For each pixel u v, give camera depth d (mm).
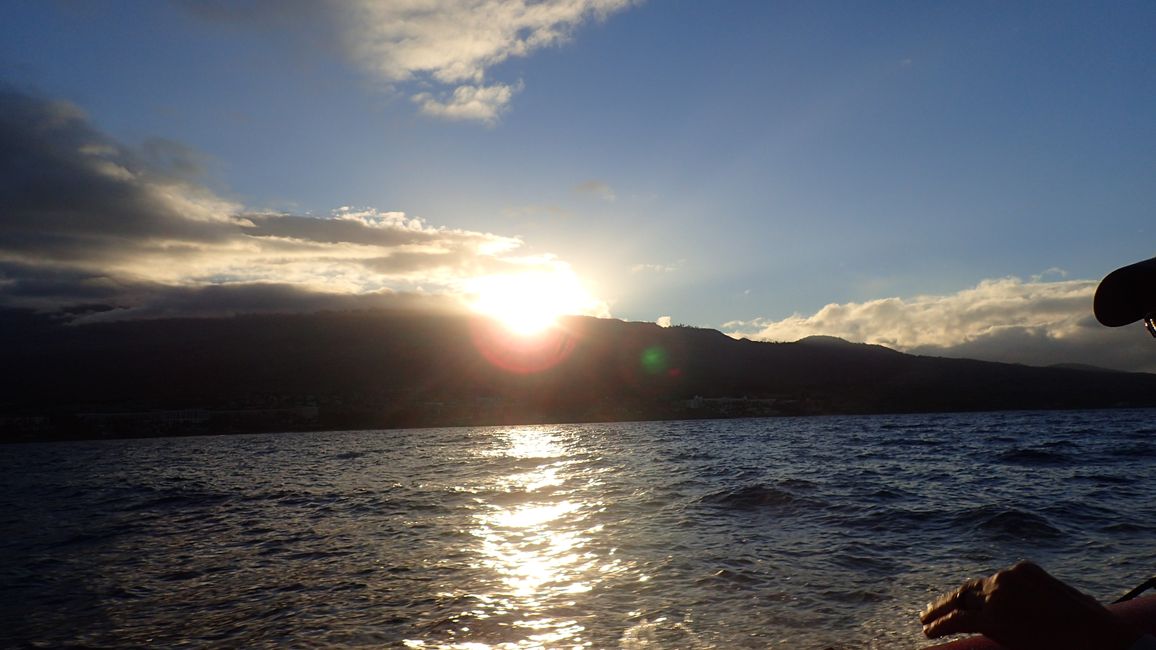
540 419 156750
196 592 8977
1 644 7363
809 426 77500
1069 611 825
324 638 6961
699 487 16688
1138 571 8070
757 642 6348
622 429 92375
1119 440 34375
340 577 9250
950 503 13086
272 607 8078
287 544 11812
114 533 14023
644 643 6461
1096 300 973
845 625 6684
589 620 7109
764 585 8000
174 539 12977
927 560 8883
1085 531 10148
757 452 31781
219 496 20344
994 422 76875
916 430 55250
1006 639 870
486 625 7105
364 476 25062
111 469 38094
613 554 9750
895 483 16797
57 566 11000
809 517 12070
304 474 27875
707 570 8688
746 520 11969
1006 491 14867
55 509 18906
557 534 11367
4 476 35156
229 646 6926
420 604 7859
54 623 7980
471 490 18250
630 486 17578
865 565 8727
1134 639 792
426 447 50000
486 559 9844
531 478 21094
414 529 12523
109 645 7188
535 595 8031
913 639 6277
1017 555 8969
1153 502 12750
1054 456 23766
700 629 6723
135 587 9414
